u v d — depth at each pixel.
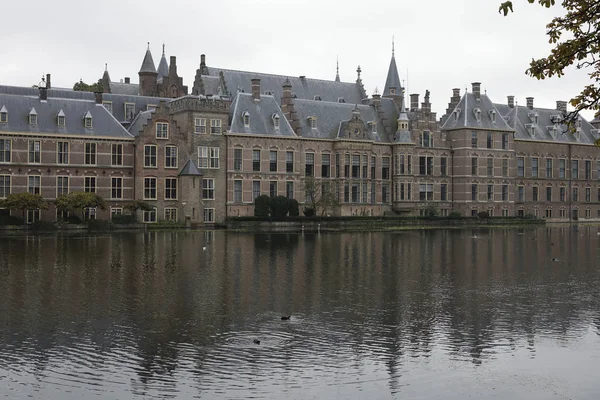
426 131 122.44
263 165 107.38
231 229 95.62
